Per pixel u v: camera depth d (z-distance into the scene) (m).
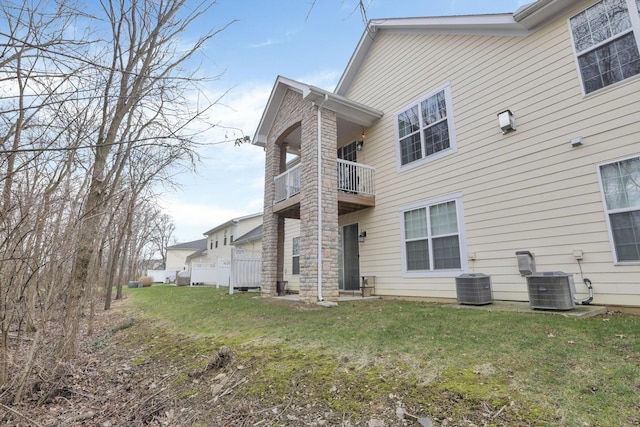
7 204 3.57
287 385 3.59
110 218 8.41
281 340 5.04
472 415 2.68
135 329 7.63
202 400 3.60
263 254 10.96
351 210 10.49
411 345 4.26
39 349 4.25
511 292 6.63
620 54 5.55
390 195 9.54
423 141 8.77
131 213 12.62
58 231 4.41
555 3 6.16
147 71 4.89
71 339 5.38
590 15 5.95
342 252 11.04
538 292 5.54
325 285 8.39
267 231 10.90
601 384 2.88
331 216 8.83
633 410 2.50
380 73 10.39
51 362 4.58
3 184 3.54
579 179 5.84
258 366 4.15
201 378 4.16
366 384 3.39
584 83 5.93
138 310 10.86
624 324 4.38
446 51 8.43
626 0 5.55
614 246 5.37
